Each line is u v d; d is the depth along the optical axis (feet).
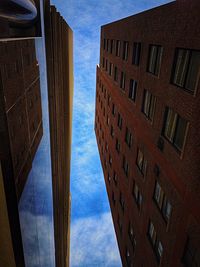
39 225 58.95
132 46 77.82
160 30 53.16
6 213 33.30
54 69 94.02
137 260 78.02
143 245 71.05
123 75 94.27
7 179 31.96
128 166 88.02
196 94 38.65
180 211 45.29
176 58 46.78
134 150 78.33
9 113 30.25
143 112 69.21
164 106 51.90
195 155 39.06
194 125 39.29
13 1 28.02
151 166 62.03
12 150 31.42
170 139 50.85
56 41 95.35
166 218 54.39
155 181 59.82
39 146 56.80
